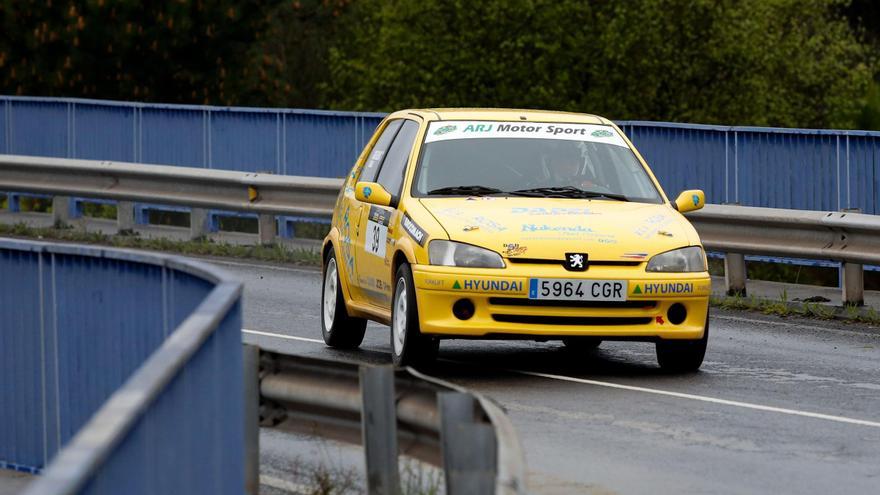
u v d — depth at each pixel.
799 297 47.78
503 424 14.70
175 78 106.56
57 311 23.00
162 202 64.75
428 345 31.47
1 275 23.94
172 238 65.69
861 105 110.00
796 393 30.30
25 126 82.88
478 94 106.38
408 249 31.48
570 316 30.75
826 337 39.44
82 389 22.62
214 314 15.30
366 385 17.88
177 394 13.88
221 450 16.34
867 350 37.09
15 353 23.81
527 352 36.28
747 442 25.28
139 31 103.69
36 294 23.36
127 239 63.81
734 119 105.19
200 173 63.31
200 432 15.10
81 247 22.30
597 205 32.94
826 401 29.39
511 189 33.41
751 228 47.31
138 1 103.44
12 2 101.62
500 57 105.31
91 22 102.88
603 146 34.75
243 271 55.03
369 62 113.19
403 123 36.12
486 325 30.56
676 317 31.44
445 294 30.64
